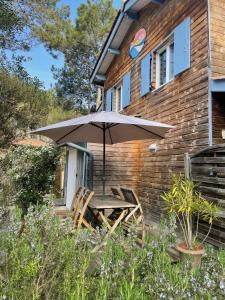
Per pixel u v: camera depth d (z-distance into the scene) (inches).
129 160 313.4
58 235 94.0
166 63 281.3
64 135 238.2
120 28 370.0
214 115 202.7
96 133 241.6
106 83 471.5
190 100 227.0
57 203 372.8
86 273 84.4
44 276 73.5
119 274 80.7
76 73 997.2
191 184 156.1
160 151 273.0
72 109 987.3
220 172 166.1
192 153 206.5
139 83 332.5
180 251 125.2
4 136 369.1
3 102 363.3
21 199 306.3
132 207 175.9
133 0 319.0
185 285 75.5
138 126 215.3
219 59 208.1
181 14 249.3
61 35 700.7
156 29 295.7
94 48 915.4
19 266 72.7
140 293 69.9
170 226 119.6
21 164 299.4
